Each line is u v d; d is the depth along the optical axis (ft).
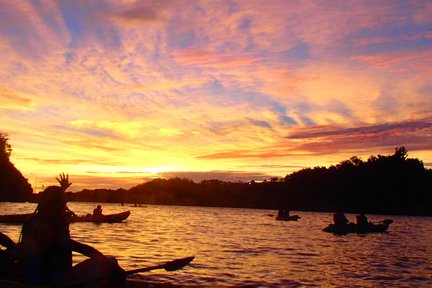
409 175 406.41
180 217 207.10
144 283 23.11
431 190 399.65
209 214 272.92
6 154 341.21
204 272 42.11
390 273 45.70
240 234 100.53
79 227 99.91
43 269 18.21
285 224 155.12
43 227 18.02
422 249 72.18
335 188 452.35
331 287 37.37
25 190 354.13
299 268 47.52
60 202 18.49
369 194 420.77
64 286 17.44
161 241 74.74
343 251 66.64
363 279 41.88
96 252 18.71
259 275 41.91
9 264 19.65
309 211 467.52
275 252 62.85
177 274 40.19
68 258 18.71
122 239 75.31
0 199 333.21
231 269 44.78
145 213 253.24
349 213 427.33
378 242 84.99
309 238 91.04
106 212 254.47
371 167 432.66
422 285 39.40
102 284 18.37
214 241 79.36
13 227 86.28
